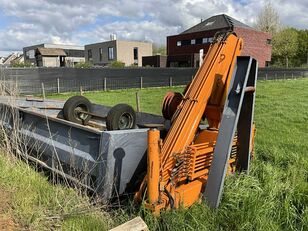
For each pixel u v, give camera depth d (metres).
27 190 3.68
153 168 3.11
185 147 3.59
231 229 3.30
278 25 72.94
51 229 3.01
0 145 5.00
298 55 70.31
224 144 3.54
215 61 4.05
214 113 4.12
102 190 3.52
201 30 54.44
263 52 56.69
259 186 4.11
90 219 3.19
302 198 4.04
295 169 4.93
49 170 4.43
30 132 4.72
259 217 3.35
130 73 24.11
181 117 3.71
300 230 3.38
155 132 3.07
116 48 64.44
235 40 4.30
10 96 5.30
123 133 3.53
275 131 8.40
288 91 21.05
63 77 20.98
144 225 2.82
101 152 3.50
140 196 3.39
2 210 3.18
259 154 5.91
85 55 73.50
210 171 3.57
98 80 22.41
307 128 8.91
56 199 3.46
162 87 24.95
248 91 3.91
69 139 4.04
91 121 5.77
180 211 3.32
